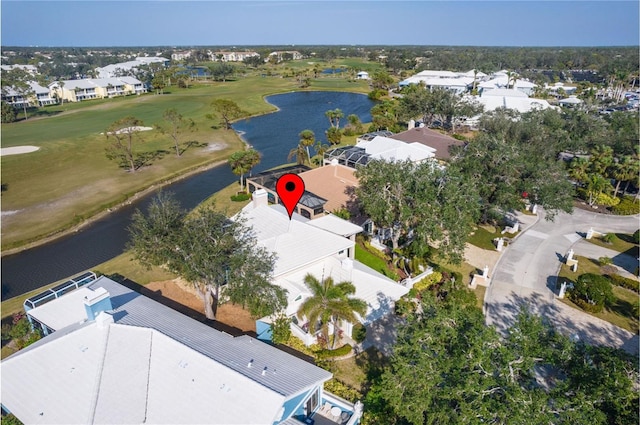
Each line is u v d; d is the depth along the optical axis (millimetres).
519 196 48969
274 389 21297
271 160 81938
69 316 29312
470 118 97188
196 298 35500
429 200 37125
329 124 113250
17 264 46406
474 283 38312
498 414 18156
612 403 20047
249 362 23688
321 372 24016
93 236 52969
